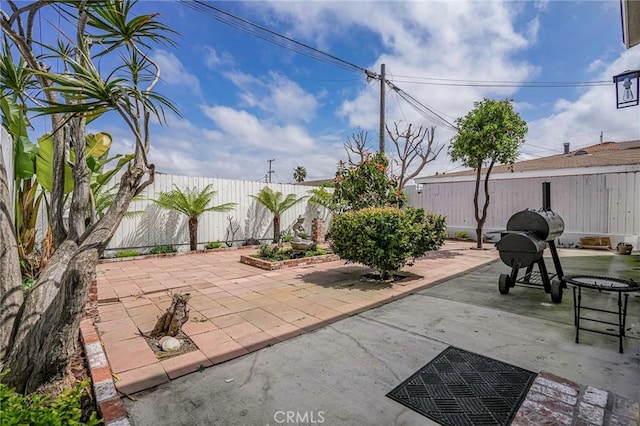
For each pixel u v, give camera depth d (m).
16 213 4.63
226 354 2.87
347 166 9.48
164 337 3.12
